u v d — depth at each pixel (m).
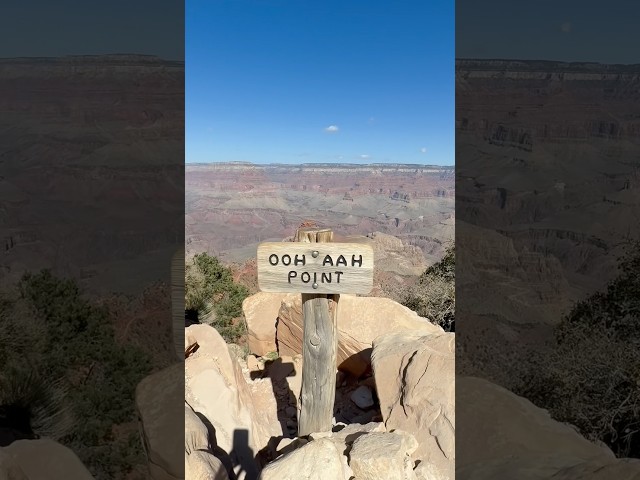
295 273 2.72
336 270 2.71
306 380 2.96
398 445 2.33
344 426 3.24
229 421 2.82
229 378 3.15
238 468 2.54
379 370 3.24
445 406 2.72
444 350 3.15
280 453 2.83
